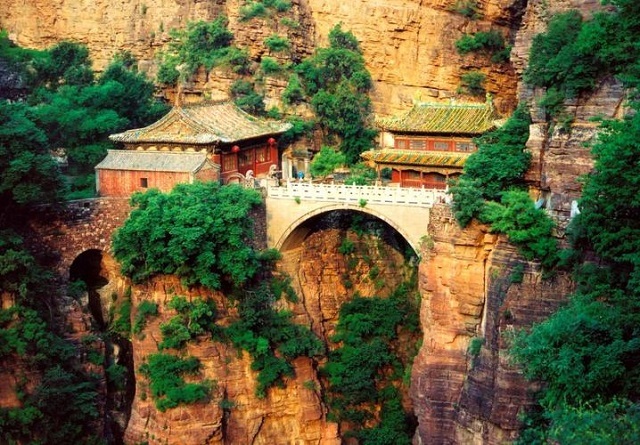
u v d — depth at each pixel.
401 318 66.50
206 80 79.81
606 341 39.06
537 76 53.81
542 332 40.66
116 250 58.66
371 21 81.25
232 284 59.94
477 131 63.09
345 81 77.69
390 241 69.62
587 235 45.75
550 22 54.66
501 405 50.28
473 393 52.62
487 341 52.41
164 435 56.81
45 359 54.28
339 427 61.97
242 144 67.38
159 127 65.62
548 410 39.28
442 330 55.66
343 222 68.62
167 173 62.28
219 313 59.44
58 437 53.94
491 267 52.91
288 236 63.66
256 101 75.88
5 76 80.38
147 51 85.75
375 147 77.88
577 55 51.19
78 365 57.19
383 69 81.56
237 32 80.62
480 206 53.12
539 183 55.25
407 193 59.59
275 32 80.31
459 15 80.25
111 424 58.62
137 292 59.56
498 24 80.88
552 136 52.94
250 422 59.00
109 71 76.50
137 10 86.25
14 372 53.75
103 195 64.19
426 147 65.50
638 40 48.78
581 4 54.06
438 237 55.53
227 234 58.19
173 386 56.97
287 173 74.88
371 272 68.44
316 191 62.41
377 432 62.31
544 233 50.41
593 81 51.09
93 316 61.59
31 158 55.28
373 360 64.06
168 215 57.00
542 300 50.12
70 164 70.19
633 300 41.56
